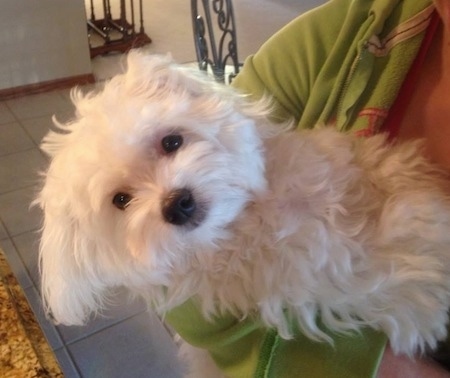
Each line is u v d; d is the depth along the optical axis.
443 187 0.78
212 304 0.77
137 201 0.76
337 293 0.73
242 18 3.93
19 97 3.01
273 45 1.00
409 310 0.71
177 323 0.82
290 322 0.73
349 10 0.89
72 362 1.66
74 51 3.07
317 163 0.80
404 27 0.81
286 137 0.84
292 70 0.96
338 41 0.88
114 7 4.10
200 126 0.79
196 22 2.18
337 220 0.77
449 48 0.78
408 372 0.68
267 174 0.81
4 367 0.69
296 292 0.73
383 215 0.76
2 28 2.87
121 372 1.63
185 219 0.74
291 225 0.76
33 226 2.10
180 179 0.75
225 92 0.85
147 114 0.78
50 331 1.74
